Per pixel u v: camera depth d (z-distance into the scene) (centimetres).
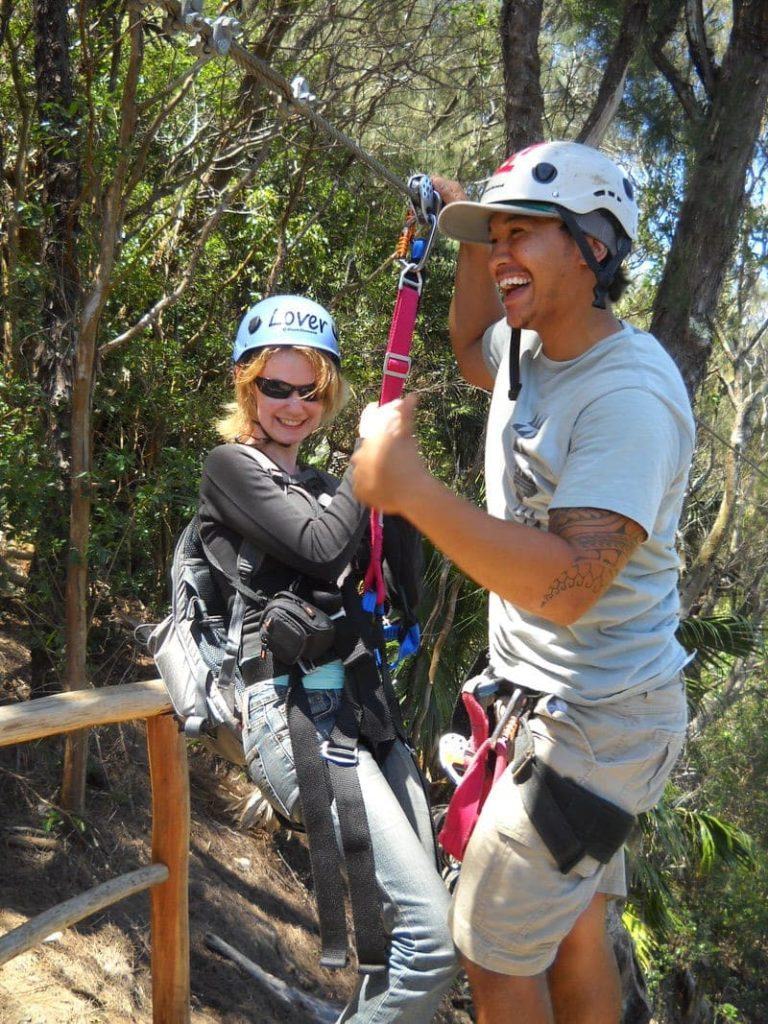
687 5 871
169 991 301
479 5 944
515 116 614
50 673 525
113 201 432
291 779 208
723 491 1883
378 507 165
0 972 384
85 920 435
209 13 608
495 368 247
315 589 216
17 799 482
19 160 518
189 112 709
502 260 192
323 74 757
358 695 211
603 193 189
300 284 870
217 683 219
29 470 463
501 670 209
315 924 586
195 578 230
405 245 226
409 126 1088
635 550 175
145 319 539
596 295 187
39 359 524
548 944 201
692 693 856
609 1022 228
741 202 784
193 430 643
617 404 181
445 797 713
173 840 294
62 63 520
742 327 1811
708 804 1684
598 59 949
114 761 547
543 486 193
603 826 195
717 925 1533
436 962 197
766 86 777
